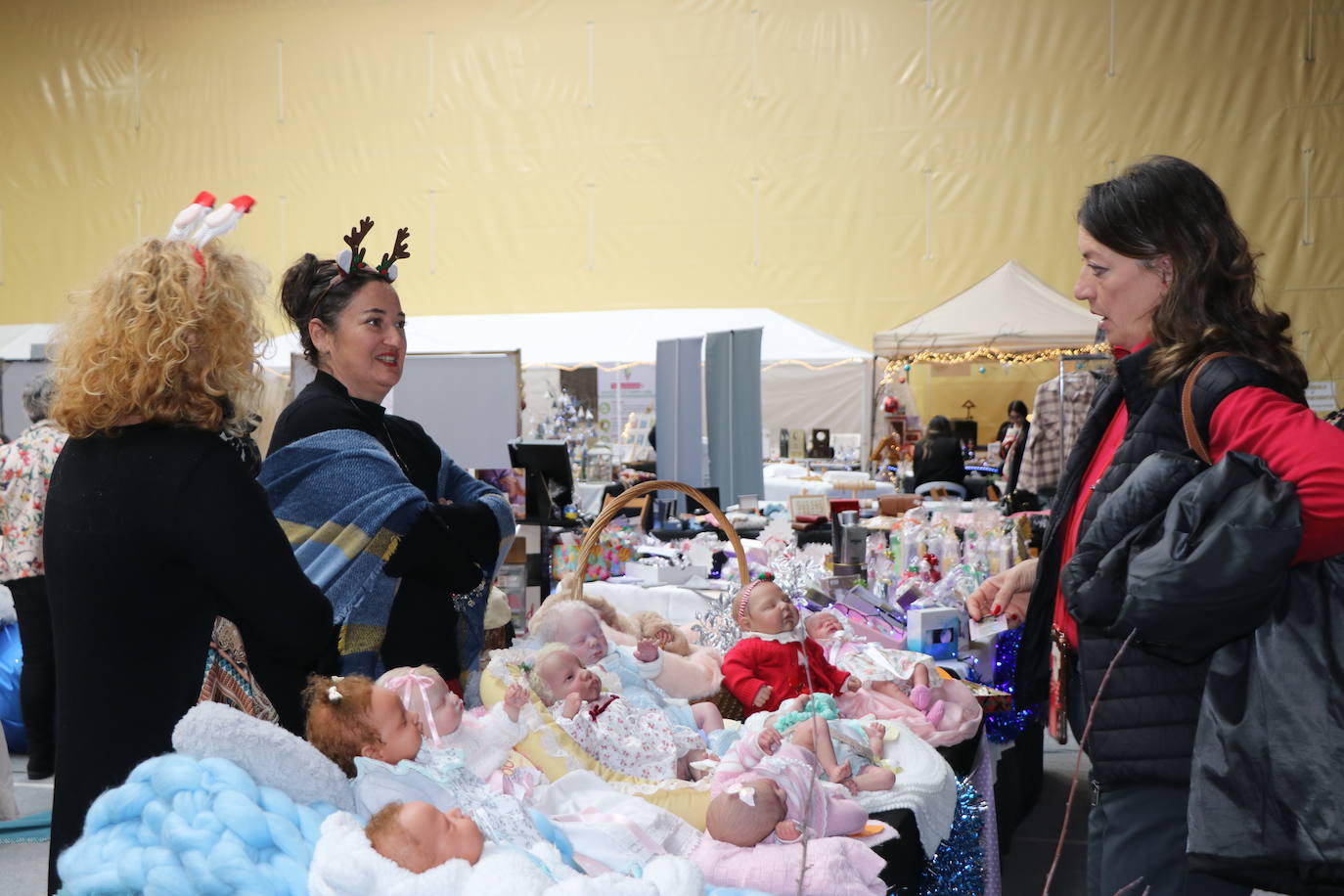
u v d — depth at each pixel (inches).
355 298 91.7
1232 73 542.3
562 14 606.2
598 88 604.4
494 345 494.9
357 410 91.4
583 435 313.0
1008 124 565.0
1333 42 533.3
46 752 183.0
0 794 158.4
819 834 81.8
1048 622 81.4
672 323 501.7
